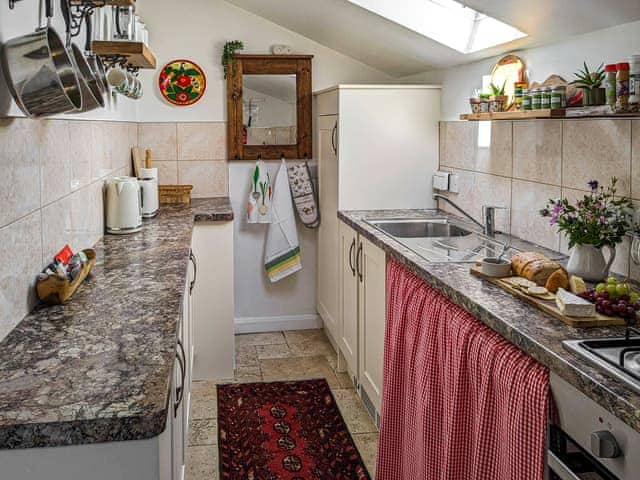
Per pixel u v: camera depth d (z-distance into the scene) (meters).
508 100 3.17
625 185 2.32
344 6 3.67
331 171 4.37
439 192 4.22
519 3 2.52
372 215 3.97
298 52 4.79
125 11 2.90
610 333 1.74
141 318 1.86
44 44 1.67
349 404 3.70
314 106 4.84
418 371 2.46
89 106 2.30
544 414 1.63
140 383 1.39
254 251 4.94
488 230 3.23
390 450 2.74
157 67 4.69
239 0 4.46
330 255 4.46
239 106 4.73
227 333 4.14
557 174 2.79
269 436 3.34
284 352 4.56
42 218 2.11
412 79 4.70
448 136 4.05
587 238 2.20
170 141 4.75
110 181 3.33
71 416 1.24
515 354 1.79
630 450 1.29
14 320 1.78
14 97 1.67
